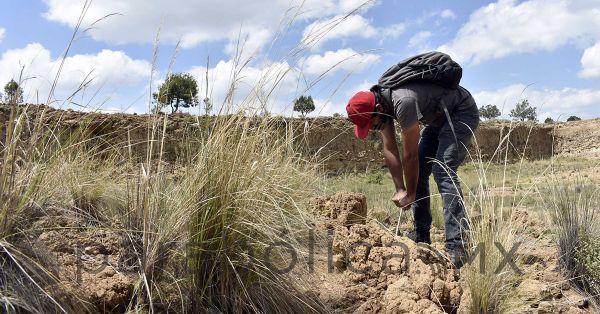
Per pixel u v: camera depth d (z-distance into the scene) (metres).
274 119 3.61
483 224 3.71
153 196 3.43
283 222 3.47
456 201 4.09
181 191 3.38
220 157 3.25
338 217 4.65
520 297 3.76
